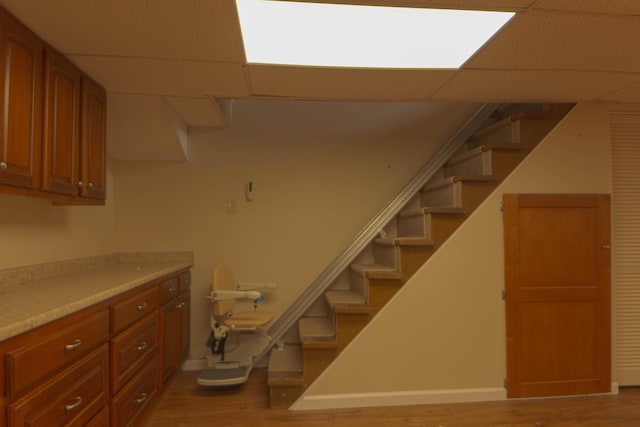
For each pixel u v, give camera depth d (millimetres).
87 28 1571
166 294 2498
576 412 2439
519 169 2682
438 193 3033
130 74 2045
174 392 2730
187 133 3188
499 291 2641
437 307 2609
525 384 2625
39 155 1598
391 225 3379
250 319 2809
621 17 1528
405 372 2576
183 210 3215
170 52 1800
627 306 2793
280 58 1891
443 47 1792
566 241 2676
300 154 3322
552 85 2303
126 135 2797
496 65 1995
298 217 3307
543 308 2650
